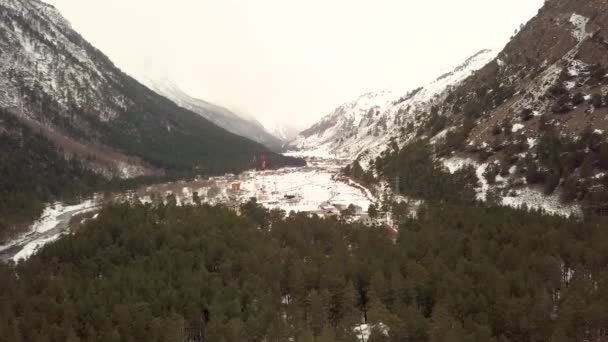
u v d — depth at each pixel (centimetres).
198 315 9344
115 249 12575
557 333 7662
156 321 8875
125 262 12388
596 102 17762
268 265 11312
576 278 10069
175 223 14812
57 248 13150
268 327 8825
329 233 14238
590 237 12200
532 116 19838
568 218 14038
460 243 12200
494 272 9944
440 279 10162
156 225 14975
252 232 14188
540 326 8319
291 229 14312
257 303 9594
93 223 15288
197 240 13075
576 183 15500
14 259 15525
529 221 13725
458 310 8862
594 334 8356
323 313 9300
